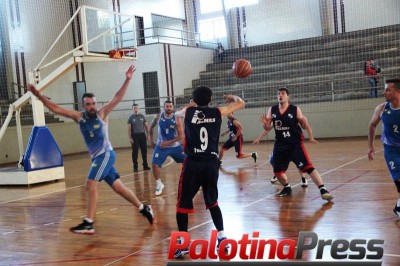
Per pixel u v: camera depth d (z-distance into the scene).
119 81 20.50
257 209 6.22
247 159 12.38
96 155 5.33
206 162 4.31
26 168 10.05
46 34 19.42
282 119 6.64
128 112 20.45
